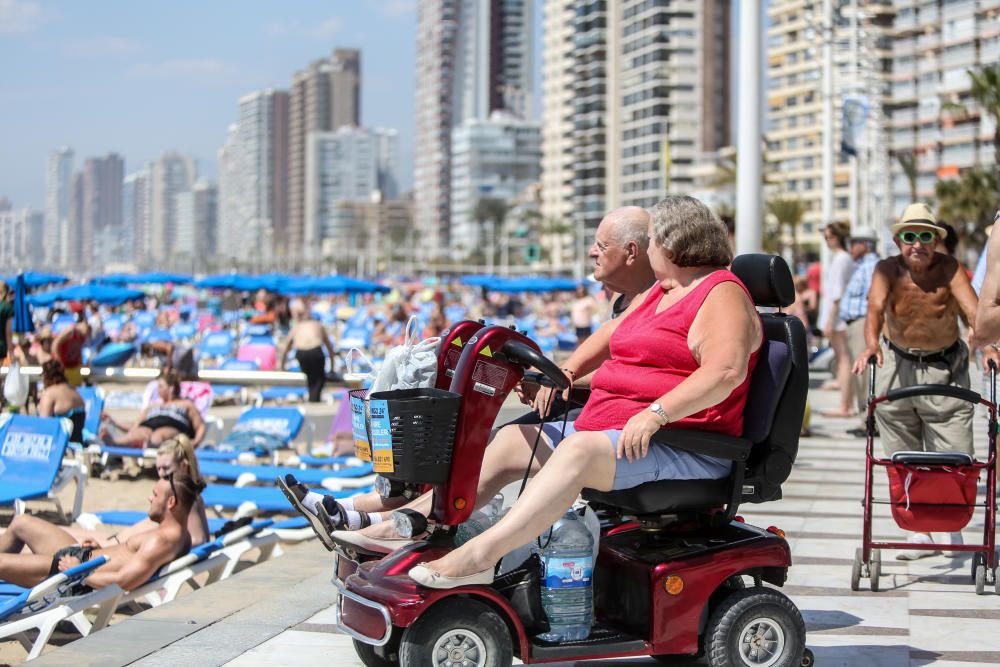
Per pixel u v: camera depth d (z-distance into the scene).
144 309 66.69
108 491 17.16
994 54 81.75
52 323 46.72
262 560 12.25
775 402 6.43
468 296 119.56
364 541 6.65
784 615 6.33
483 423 6.05
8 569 9.70
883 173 65.56
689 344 6.32
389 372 6.31
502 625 5.95
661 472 6.25
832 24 41.66
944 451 9.55
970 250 97.38
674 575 6.18
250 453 16.83
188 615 8.05
